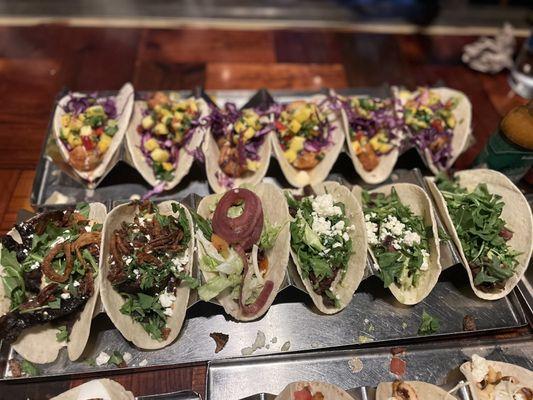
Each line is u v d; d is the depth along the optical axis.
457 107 0.51
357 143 0.48
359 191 0.43
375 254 0.39
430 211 0.39
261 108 0.49
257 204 0.38
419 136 0.48
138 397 0.35
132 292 0.36
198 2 0.66
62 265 0.36
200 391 0.37
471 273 0.39
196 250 0.38
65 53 0.61
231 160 0.46
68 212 0.40
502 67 0.63
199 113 0.47
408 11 0.68
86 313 0.35
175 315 0.37
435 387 0.34
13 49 0.61
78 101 0.48
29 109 0.55
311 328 0.38
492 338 0.39
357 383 0.36
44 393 0.35
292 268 0.38
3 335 0.34
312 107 0.48
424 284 0.39
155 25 0.65
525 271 0.42
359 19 0.67
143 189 0.47
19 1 0.65
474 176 0.44
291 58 0.63
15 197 0.48
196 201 0.41
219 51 0.63
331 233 0.38
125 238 0.37
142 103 0.50
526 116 0.43
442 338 0.39
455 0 0.68
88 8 0.65
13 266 0.36
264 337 0.38
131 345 0.37
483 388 0.35
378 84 0.61
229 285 0.36
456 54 0.65
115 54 0.61
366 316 0.39
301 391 0.34
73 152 0.45
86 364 0.36
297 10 0.67
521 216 0.41
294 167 0.48
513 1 0.69
